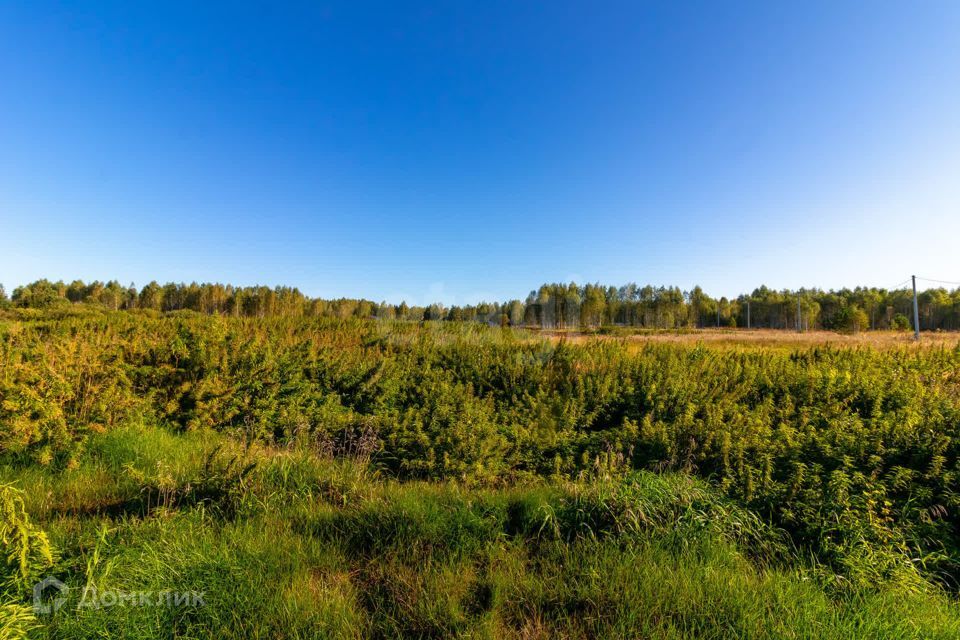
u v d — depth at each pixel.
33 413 4.70
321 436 6.39
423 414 7.21
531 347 11.88
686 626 2.61
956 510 3.87
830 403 7.63
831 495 3.88
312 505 4.09
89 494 4.12
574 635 2.61
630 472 4.73
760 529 3.75
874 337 30.30
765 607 2.75
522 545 3.56
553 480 5.39
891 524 3.79
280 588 2.83
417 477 5.48
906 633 2.60
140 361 7.21
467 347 11.66
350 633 2.55
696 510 3.82
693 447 5.45
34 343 6.62
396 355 11.19
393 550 3.43
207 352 7.36
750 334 41.62
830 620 2.67
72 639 2.31
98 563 2.75
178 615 2.56
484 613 2.73
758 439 5.32
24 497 3.80
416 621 2.70
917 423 5.24
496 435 6.16
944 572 3.35
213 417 6.68
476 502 4.11
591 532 3.58
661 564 3.19
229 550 3.14
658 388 8.76
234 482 4.03
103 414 5.43
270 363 7.72
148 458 4.92
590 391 8.69
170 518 3.49
